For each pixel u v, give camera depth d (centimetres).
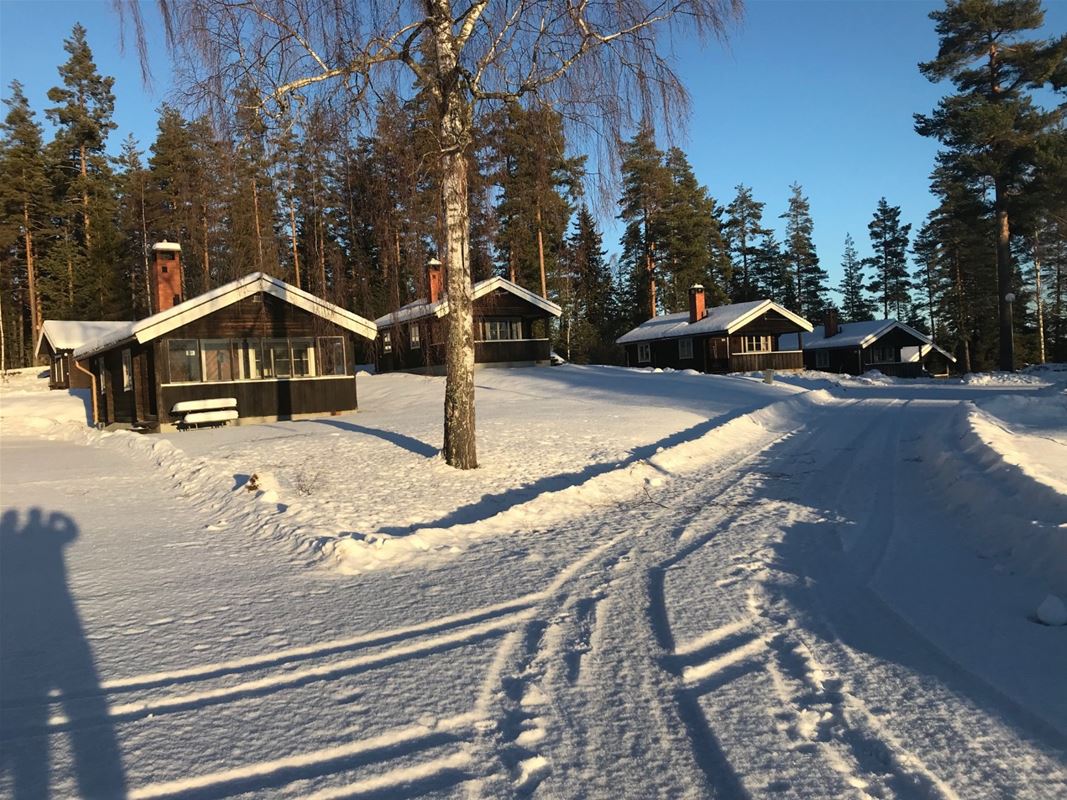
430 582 612
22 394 3500
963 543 670
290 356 2208
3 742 349
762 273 7569
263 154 1064
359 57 981
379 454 1321
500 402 2297
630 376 3058
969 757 314
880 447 1350
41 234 4728
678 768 318
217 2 900
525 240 1548
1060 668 399
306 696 396
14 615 538
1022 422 1433
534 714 372
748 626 487
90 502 1022
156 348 2036
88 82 4778
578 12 995
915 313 7556
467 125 1071
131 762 328
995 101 3738
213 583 617
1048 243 5975
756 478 1089
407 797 299
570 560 675
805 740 336
